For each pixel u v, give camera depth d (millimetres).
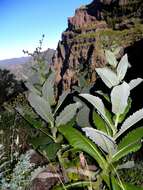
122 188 603
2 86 3533
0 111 2064
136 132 627
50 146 679
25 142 1274
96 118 663
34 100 685
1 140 1196
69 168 726
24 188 754
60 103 710
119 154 625
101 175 633
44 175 943
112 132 653
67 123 706
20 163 729
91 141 639
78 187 669
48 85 726
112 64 686
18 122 1471
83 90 765
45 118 704
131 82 645
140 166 1147
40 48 870
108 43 846
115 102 618
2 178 696
